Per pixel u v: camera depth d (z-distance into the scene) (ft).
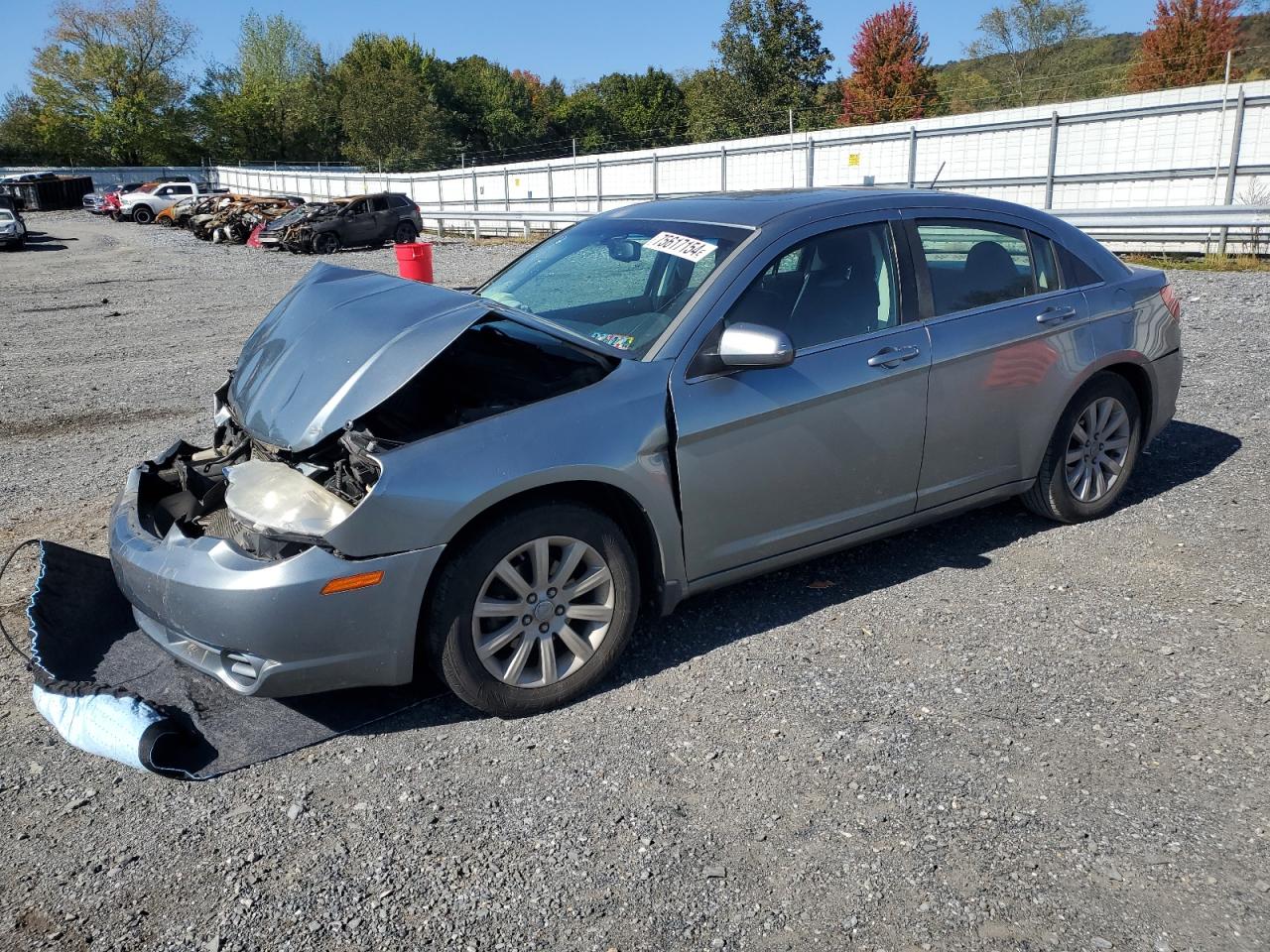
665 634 12.48
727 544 11.68
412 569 9.70
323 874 8.38
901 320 12.81
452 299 11.80
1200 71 121.49
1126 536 14.74
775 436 11.64
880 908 7.73
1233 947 7.18
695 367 11.28
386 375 10.53
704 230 12.80
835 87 154.40
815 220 12.57
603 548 10.80
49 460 21.97
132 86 233.76
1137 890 7.80
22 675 12.07
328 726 10.62
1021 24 145.07
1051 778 9.23
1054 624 12.21
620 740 10.20
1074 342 14.20
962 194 14.10
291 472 10.28
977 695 10.70
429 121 214.90
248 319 43.68
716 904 7.85
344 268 14.65
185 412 26.53
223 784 9.67
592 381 10.95
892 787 9.21
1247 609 12.32
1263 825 8.48
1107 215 46.60
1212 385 22.85
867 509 12.77
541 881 8.20
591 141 288.51
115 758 9.87
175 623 10.05
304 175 147.95
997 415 13.58
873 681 11.09
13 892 8.30
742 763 9.70
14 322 45.01
